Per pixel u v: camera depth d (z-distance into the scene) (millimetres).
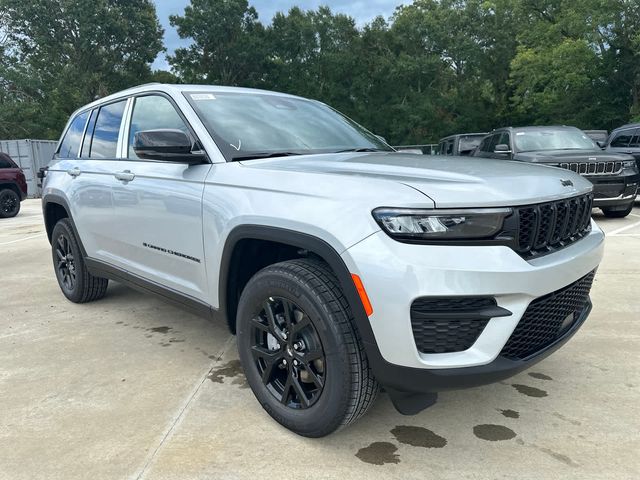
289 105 3605
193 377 3113
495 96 44094
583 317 2666
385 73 42906
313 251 2227
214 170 2799
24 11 39562
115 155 3771
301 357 2350
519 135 9305
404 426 2549
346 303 2207
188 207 2900
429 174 2318
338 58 43312
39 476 2178
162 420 2611
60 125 41031
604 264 5668
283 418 2475
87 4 39562
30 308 4621
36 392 2939
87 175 4012
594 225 2943
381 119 43531
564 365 3203
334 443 2396
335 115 3861
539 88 33000
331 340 2195
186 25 43969
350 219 2115
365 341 2119
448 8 45344
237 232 2555
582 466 2197
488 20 42781
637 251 6266
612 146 12164
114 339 3783
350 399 2207
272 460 2266
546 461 2238
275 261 2832
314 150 3109
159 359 3400
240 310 2605
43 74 41188
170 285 3229
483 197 2066
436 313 2012
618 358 3281
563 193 2371
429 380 2051
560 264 2234
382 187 2127
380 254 2021
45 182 4797
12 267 6543
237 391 2926
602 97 30812
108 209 3725
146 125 3480
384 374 2109
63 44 42219
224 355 3459
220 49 45344
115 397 2865
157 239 3225
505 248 2070
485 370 2070
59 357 3455
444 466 2215
